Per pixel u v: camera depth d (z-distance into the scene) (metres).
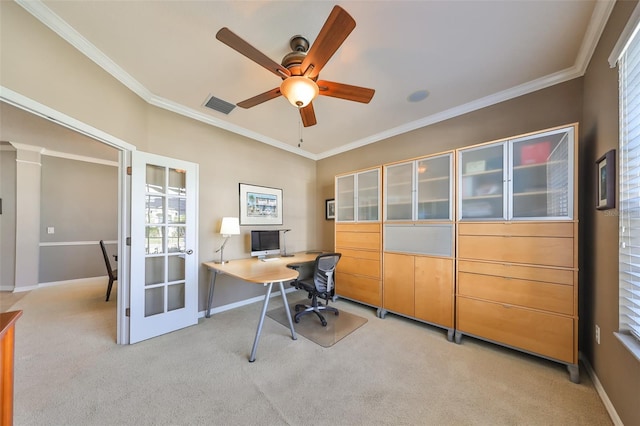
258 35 1.77
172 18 1.61
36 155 4.29
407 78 2.29
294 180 4.38
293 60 1.86
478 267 2.34
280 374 1.89
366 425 1.42
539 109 2.36
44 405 1.54
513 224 2.16
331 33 1.28
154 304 2.56
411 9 1.53
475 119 2.77
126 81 2.28
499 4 1.50
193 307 2.82
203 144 3.13
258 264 3.00
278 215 4.08
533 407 1.56
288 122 3.30
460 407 1.56
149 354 2.16
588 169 1.96
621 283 1.41
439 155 2.65
